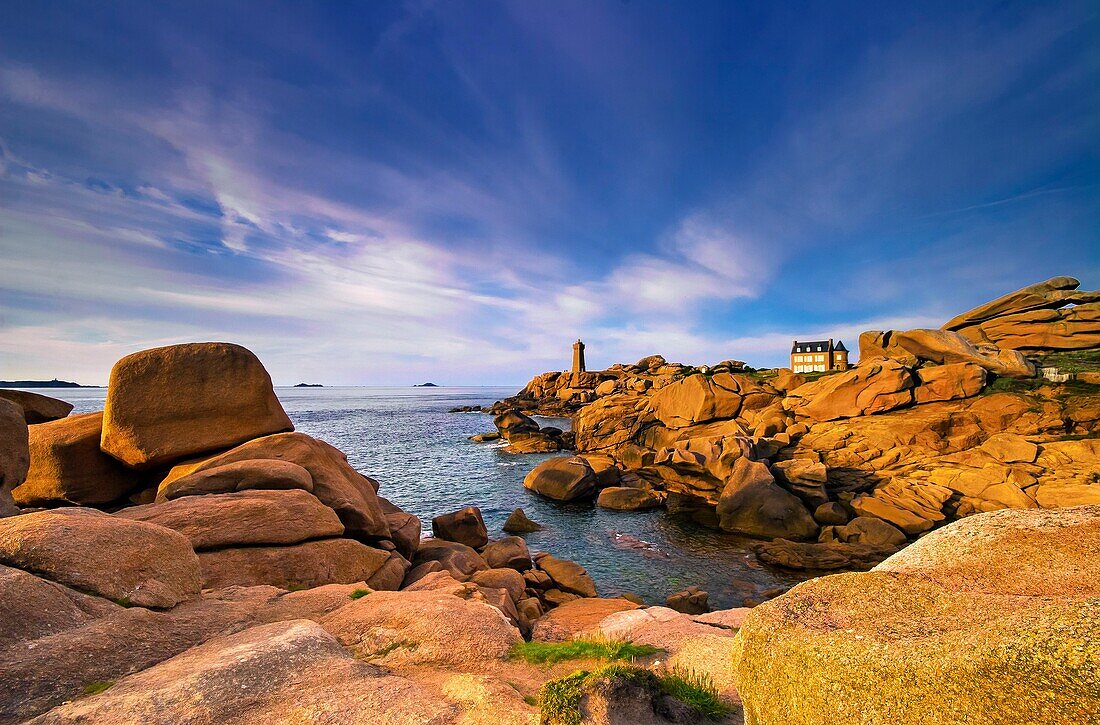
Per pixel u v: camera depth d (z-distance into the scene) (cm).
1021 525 526
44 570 773
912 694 306
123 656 686
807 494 3378
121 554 863
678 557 2773
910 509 3047
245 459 1633
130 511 1261
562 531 3312
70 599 740
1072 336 4841
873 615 396
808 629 386
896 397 4212
